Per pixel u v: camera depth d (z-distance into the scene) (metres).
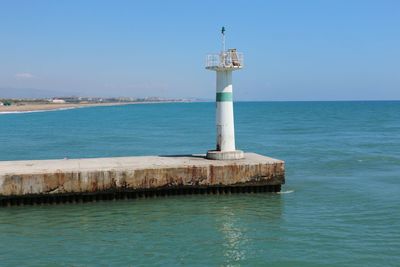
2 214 23.09
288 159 42.94
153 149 51.22
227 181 26.39
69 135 71.50
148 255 17.67
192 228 20.94
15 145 56.19
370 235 19.81
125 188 25.11
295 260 17.14
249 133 73.69
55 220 22.19
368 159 42.78
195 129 84.06
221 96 29.00
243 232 20.33
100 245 18.80
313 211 23.81
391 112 173.38
